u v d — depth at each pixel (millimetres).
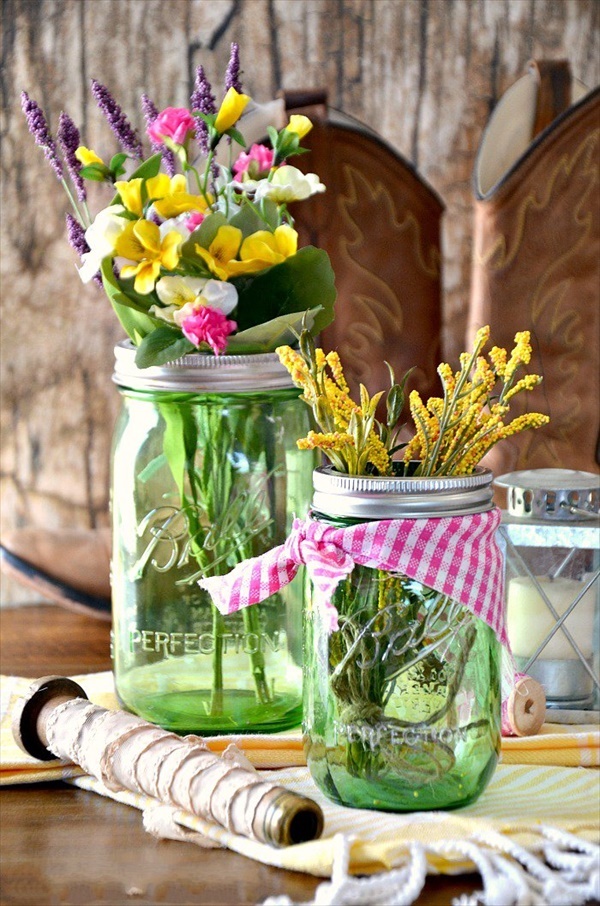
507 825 711
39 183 1419
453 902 652
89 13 1401
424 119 1444
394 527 709
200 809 715
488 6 1427
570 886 650
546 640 932
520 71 1443
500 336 1294
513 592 942
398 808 744
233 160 1240
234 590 782
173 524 872
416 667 724
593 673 939
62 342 1445
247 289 869
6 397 1446
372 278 1311
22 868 705
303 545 733
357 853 667
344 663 727
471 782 750
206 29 1409
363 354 1318
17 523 1462
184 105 1421
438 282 1354
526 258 1287
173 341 838
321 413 743
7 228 1423
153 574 878
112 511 922
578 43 1444
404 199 1312
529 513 938
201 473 867
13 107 1408
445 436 749
